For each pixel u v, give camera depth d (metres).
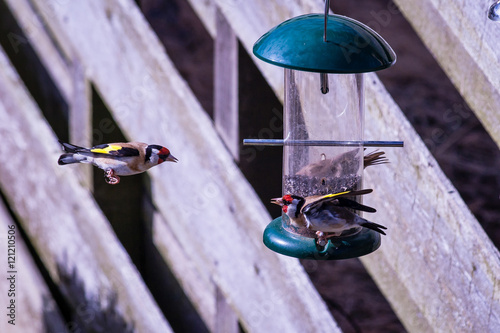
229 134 9.20
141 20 9.25
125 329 9.40
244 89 9.02
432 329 7.52
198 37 16.22
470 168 13.11
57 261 9.91
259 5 8.38
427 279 7.46
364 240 7.09
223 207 8.69
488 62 7.22
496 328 7.10
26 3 11.23
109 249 9.45
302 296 8.12
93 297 9.63
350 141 7.45
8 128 10.15
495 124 7.25
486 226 12.05
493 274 7.09
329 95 7.46
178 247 10.05
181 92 8.94
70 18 9.76
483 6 7.22
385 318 11.23
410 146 7.44
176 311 10.41
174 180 9.08
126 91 9.38
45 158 9.89
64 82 11.16
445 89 14.61
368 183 7.73
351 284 11.83
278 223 7.57
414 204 7.46
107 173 7.30
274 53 6.27
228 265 8.70
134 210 10.22
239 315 8.65
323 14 6.69
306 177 7.56
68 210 9.77
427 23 7.60
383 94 7.59
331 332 7.99
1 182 10.27
